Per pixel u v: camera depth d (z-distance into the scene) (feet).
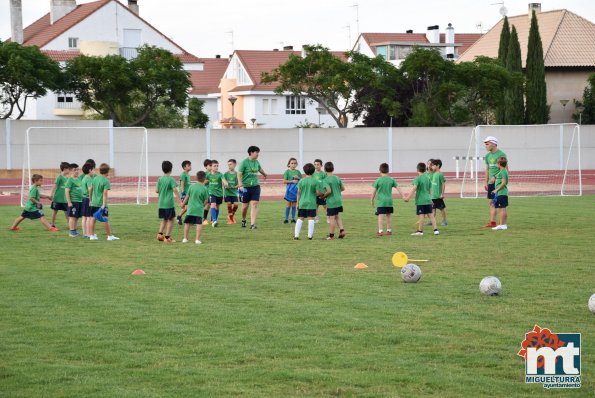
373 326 34.42
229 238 66.59
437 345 31.45
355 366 28.89
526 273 47.75
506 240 63.72
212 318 36.01
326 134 165.58
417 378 27.45
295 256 55.72
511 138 167.32
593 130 170.60
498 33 249.75
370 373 28.07
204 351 30.81
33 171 151.02
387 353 30.45
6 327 34.53
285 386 26.81
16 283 44.96
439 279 45.98
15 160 154.71
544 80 209.46
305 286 43.98
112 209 94.02
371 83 179.52
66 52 235.20
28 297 40.88
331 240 64.80
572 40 233.76
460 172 165.17
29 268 50.52
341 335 32.94
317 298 40.55
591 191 119.24
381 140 167.43
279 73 179.11
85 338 32.71
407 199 67.77
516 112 204.54
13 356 30.30
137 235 68.69
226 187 76.74
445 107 182.80
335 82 171.94
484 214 85.76
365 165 167.32
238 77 267.39
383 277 46.91
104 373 28.25
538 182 139.33
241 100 260.42
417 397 25.71
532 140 167.73
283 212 89.81
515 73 193.26
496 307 38.04
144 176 154.10
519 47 210.38
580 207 92.99
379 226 68.03
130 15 244.83
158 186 63.98
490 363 29.14
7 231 71.67
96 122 157.69
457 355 30.07
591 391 26.32
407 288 43.21
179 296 41.14
